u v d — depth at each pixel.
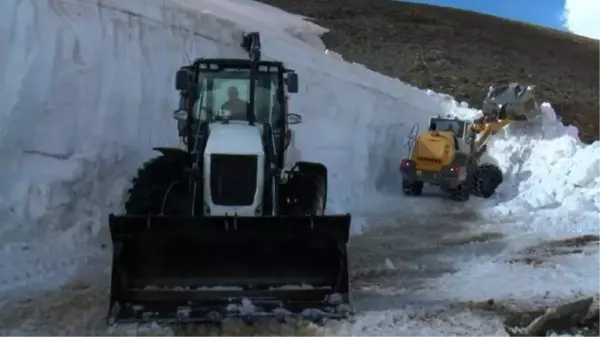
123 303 6.20
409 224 12.30
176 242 6.32
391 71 34.81
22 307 6.43
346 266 6.43
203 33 14.10
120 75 11.45
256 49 8.77
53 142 9.77
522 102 18.38
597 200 14.86
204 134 7.61
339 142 15.37
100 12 11.80
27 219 8.88
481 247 10.30
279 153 8.32
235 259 6.45
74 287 7.15
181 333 5.88
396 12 53.03
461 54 42.94
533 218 13.13
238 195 7.04
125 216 6.18
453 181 15.52
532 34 56.97
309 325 6.13
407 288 7.82
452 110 20.44
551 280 8.30
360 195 15.16
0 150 9.02
